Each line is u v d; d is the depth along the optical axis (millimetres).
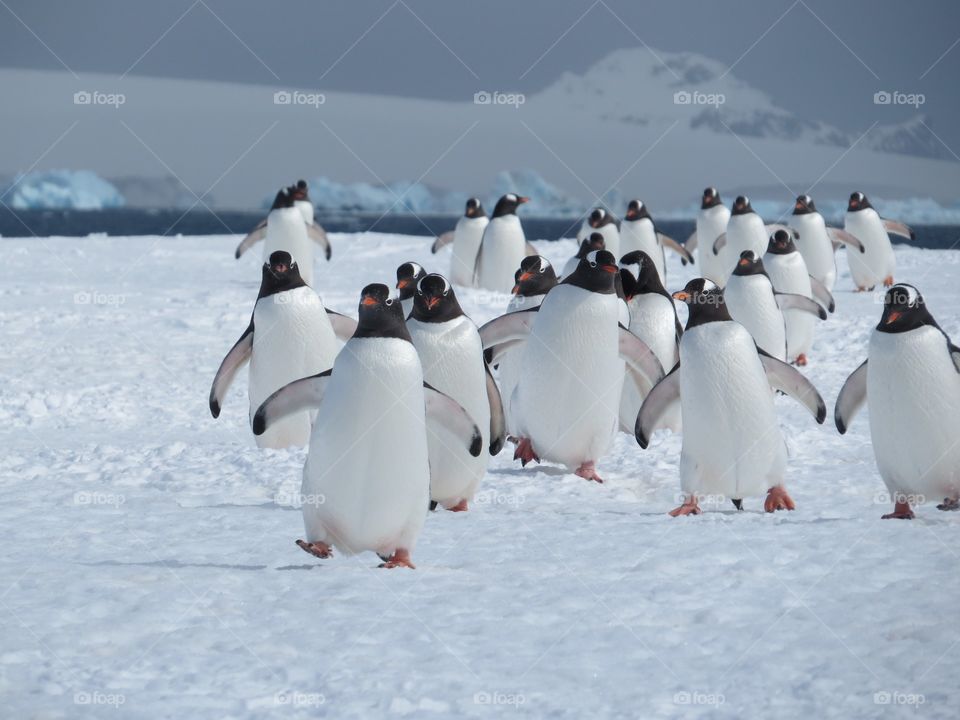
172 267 31078
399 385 6695
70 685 4977
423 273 10719
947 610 6012
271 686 4988
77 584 6445
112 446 11398
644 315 11977
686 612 6043
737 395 8445
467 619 5902
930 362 8234
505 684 5023
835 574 6711
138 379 15938
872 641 5582
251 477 10016
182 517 8547
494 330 10742
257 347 11305
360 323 6797
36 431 12859
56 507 8898
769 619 5926
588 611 6059
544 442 10266
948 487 8477
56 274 28875
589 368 9898
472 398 8711
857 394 9008
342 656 5336
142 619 5836
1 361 17172
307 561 7164
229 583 6520
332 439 6742
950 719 4688
